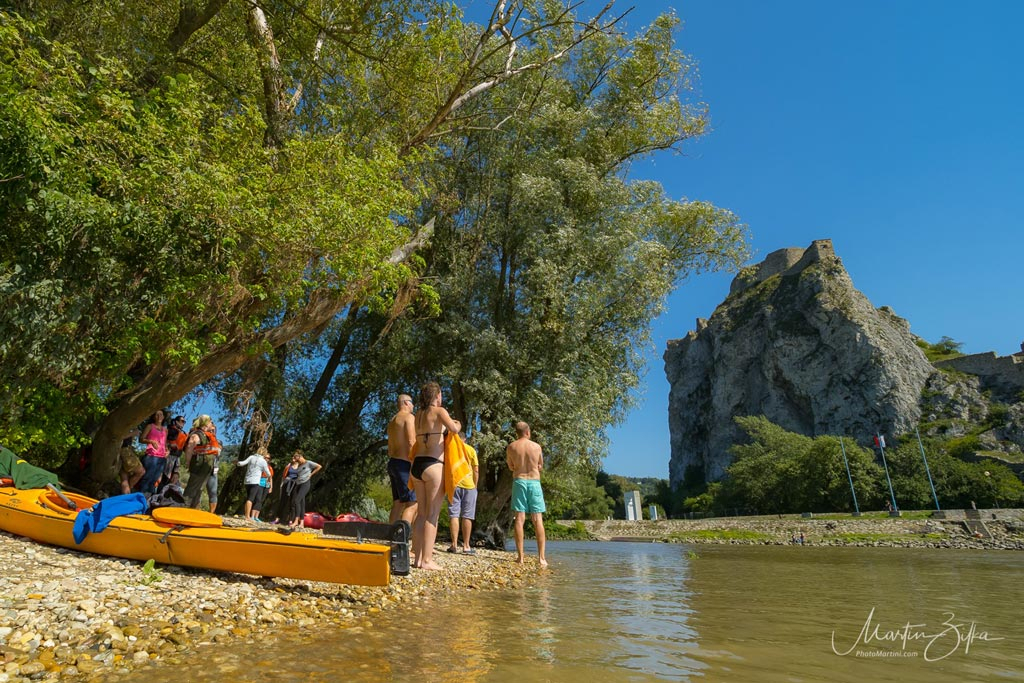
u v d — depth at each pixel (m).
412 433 6.72
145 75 11.18
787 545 32.78
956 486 61.56
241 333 9.79
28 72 7.35
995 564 13.83
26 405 8.40
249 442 15.94
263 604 4.49
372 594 5.34
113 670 2.91
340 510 18.41
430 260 17.14
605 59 19.05
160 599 4.25
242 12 12.41
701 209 17.95
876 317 96.62
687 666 3.13
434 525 6.52
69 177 7.96
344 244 9.11
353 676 2.83
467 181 17.14
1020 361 84.94
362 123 14.03
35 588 4.10
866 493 61.88
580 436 14.45
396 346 16.22
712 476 106.62
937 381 88.94
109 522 5.43
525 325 14.96
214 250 8.54
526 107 17.17
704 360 122.75
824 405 92.50
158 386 9.40
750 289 121.44
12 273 7.30
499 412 14.48
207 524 5.36
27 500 6.05
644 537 48.47
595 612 5.09
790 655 3.49
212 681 2.73
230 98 12.99
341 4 12.33
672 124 19.42
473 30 15.49
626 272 15.49
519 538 9.23
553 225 15.46
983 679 2.97
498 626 4.25
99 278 7.85
